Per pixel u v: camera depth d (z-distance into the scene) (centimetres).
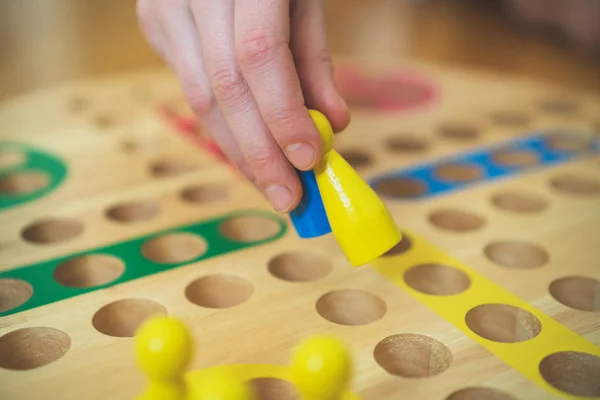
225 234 36
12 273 32
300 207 29
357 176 28
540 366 27
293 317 29
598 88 55
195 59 31
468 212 37
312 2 31
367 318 31
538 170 41
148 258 33
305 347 22
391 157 42
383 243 28
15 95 54
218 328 29
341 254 33
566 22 69
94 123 46
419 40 69
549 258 33
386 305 30
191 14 31
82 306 30
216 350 28
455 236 35
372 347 28
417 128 46
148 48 67
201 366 27
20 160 41
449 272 33
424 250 34
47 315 29
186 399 23
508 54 65
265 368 27
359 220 28
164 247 35
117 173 40
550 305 30
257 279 32
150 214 38
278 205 29
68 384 26
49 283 31
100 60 63
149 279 32
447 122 47
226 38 29
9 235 35
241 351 28
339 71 54
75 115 47
